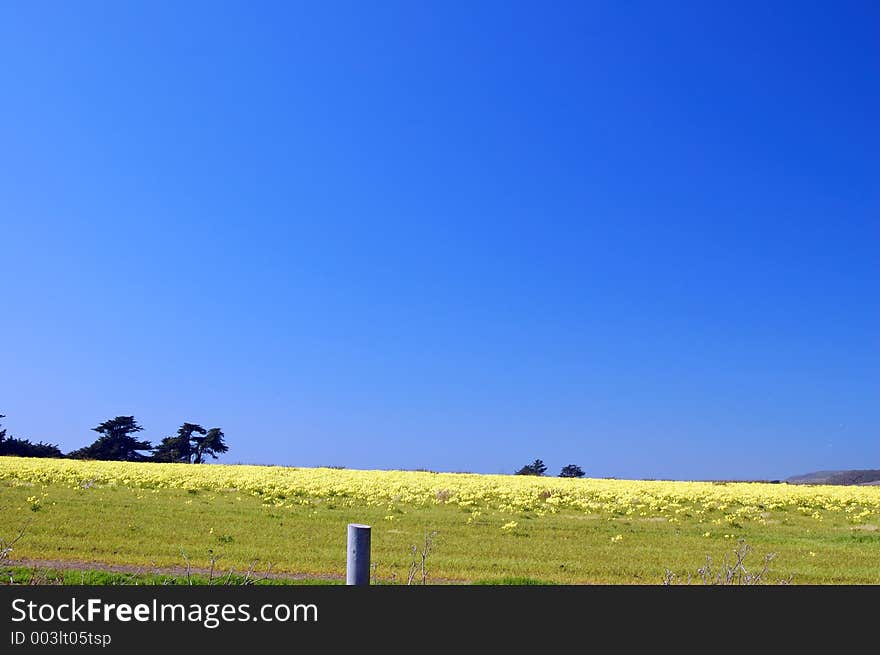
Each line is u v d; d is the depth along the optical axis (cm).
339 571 1861
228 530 2588
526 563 2086
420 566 1939
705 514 3625
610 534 2855
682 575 1958
